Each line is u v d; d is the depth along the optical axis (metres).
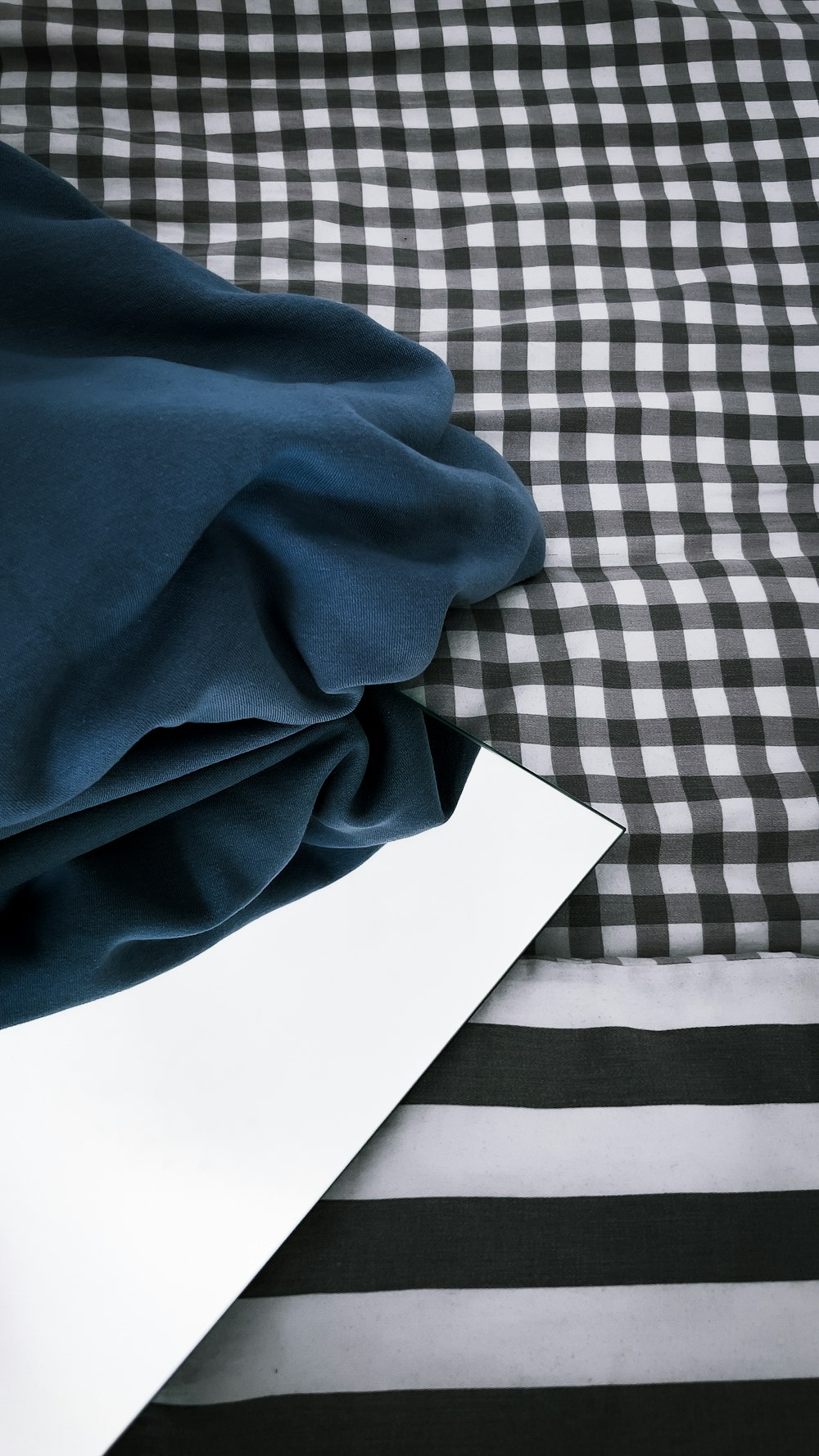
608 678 0.88
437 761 0.82
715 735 0.87
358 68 1.12
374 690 0.80
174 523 0.61
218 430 0.63
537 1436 0.63
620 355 1.02
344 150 1.08
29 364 0.72
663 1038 0.76
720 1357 0.67
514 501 0.81
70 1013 0.72
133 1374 0.62
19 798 0.57
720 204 1.10
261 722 0.70
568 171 1.10
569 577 0.93
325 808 0.75
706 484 0.99
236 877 0.71
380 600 0.70
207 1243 0.66
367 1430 0.63
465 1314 0.67
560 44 1.14
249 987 0.74
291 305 0.79
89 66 1.07
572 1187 0.71
